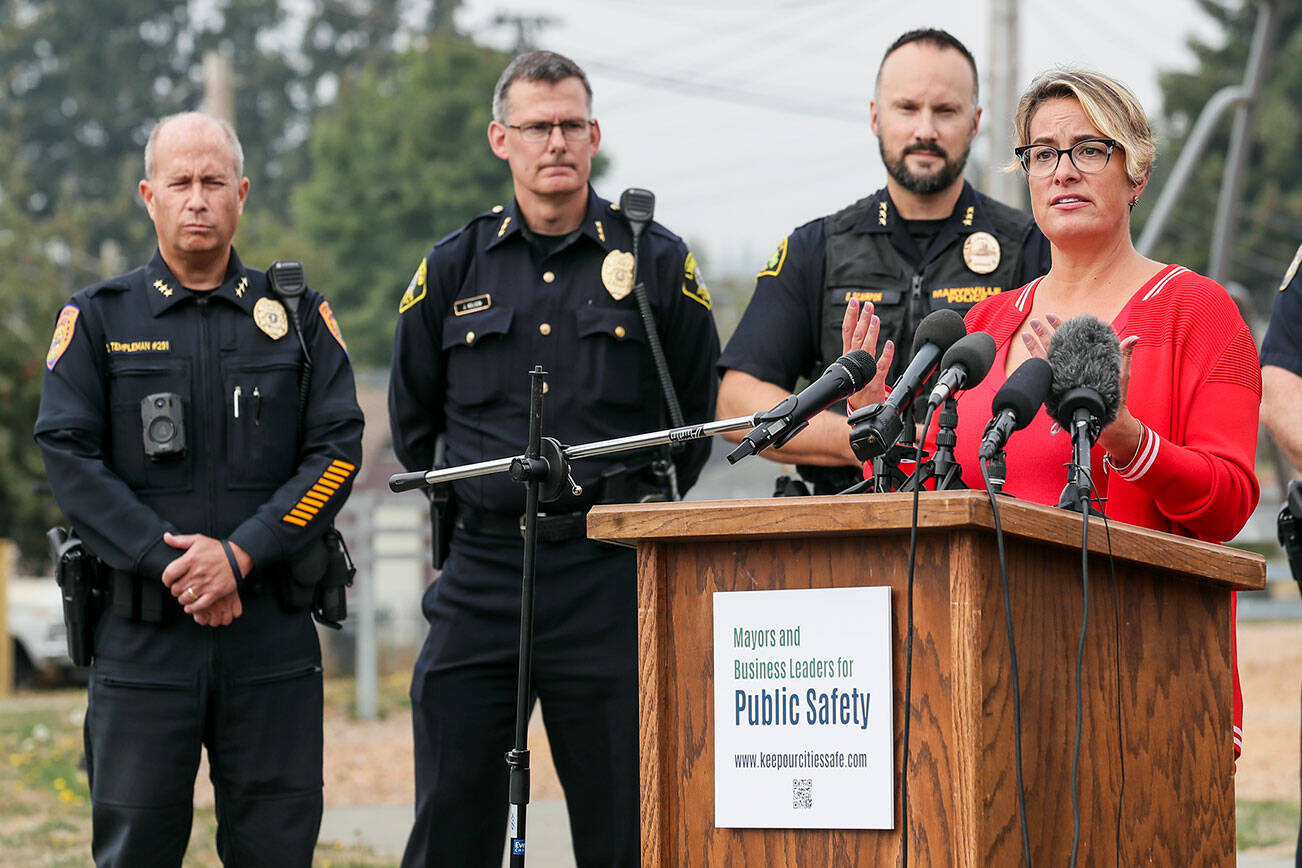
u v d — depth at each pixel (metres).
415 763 12.35
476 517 12.03
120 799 11.34
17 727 28.70
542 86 12.18
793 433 7.75
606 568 11.90
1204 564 7.11
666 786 6.84
